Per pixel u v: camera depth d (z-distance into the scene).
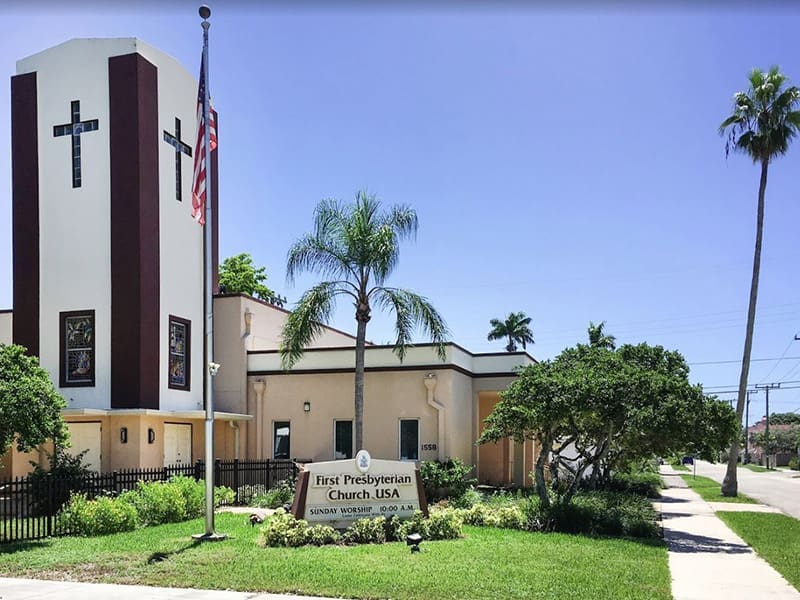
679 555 13.84
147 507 16.27
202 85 15.29
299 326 22.11
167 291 23.70
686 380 18.67
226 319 26.86
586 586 10.01
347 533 13.73
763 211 31.28
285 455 26.14
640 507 20.98
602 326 34.41
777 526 19.06
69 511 14.98
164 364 23.27
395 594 9.47
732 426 16.19
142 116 23.06
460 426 25.83
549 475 29.19
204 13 15.35
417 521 14.33
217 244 27.38
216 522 16.42
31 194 23.69
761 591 10.49
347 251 22.22
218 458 25.77
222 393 26.52
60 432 14.97
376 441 25.14
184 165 25.09
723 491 31.98
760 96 30.66
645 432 15.63
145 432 21.69
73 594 9.73
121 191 22.83
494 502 19.25
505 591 9.59
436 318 22.27
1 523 16.06
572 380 16.84
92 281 22.83
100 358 22.45
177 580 10.40
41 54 24.16
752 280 31.19
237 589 9.88
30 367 15.31
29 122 23.98
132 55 23.17
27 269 23.45
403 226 22.83
